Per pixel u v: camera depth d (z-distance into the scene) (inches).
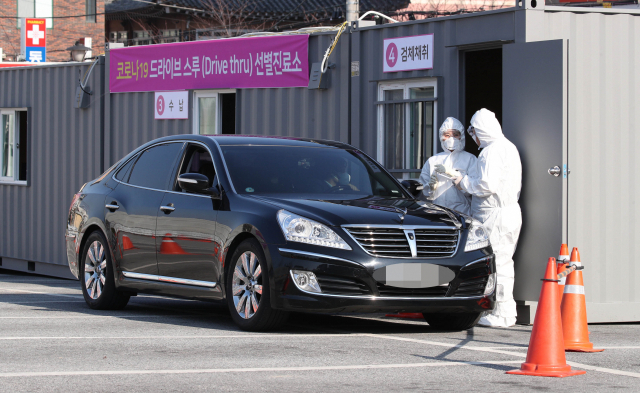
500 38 682.2
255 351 466.0
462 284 531.2
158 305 735.1
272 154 613.9
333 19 2471.7
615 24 653.9
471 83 933.2
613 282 652.1
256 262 535.8
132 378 390.9
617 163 650.2
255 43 919.0
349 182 606.9
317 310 505.4
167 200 619.2
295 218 522.3
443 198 660.1
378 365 429.4
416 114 782.5
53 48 3179.1
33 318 614.2
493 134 616.7
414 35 772.0
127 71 1047.0
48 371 405.7
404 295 517.0
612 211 649.6
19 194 1188.5
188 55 979.9
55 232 1128.2
